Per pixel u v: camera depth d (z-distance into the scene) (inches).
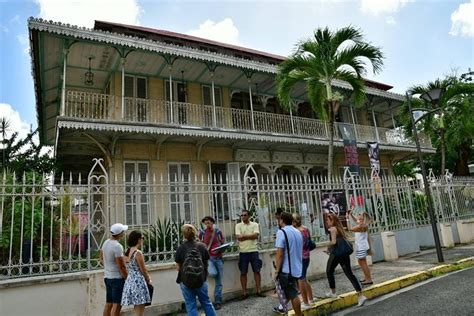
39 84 565.0
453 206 542.9
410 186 483.2
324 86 508.1
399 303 238.5
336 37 489.7
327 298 254.4
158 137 536.4
